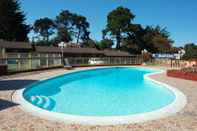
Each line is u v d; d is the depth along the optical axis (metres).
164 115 8.30
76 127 6.95
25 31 68.94
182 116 8.22
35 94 14.80
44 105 11.89
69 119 7.67
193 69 22.55
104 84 19.95
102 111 10.84
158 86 17.45
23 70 22.86
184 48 73.25
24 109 8.84
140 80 22.72
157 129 6.88
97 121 7.50
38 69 25.31
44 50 45.12
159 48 72.38
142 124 7.30
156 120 7.71
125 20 73.94
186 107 9.52
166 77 21.64
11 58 21.56
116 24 73.94
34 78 18.61
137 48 72.56
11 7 64.75
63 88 17.48
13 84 15.29
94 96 14.43
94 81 21.94
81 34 95.00
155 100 13.26
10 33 63.59
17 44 42.56
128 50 73.62
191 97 11.62
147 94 15.16
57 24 94.00
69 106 11.74
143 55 52.88
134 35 74.75
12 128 6.79
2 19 62.38
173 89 14.16
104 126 7.07
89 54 51.25
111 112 10.69
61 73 23.16
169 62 49.94
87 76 26.36
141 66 42.22
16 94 11.78
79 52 49.12
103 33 79.12
